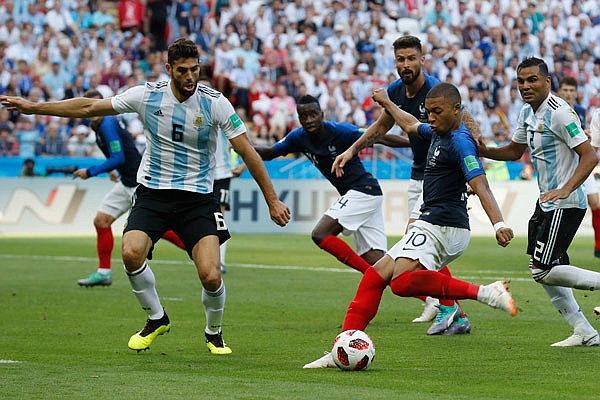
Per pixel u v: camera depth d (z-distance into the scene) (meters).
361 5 100.75
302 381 21.92
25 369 23.73
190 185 25.81
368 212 36.72
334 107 88.12
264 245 67.44
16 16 88.12
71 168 63.28
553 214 27.11
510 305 22.77
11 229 73.81
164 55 88.44
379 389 20.81
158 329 26.53
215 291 25.77
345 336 23.52
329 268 53.09
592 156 26.02
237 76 89.25
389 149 78.81
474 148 24.69
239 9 96.25
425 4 104.19
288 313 36.06
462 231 25.33
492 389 20.92
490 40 101.69
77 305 38.12
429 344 28.34
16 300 39.62
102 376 22.61
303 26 95.38
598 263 54.28
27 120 76.38
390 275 24.73
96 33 88.44
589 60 103.56
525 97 27.02
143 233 25.61
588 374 23.00
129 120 81.62
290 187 77.75
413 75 31.38
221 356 26.14
